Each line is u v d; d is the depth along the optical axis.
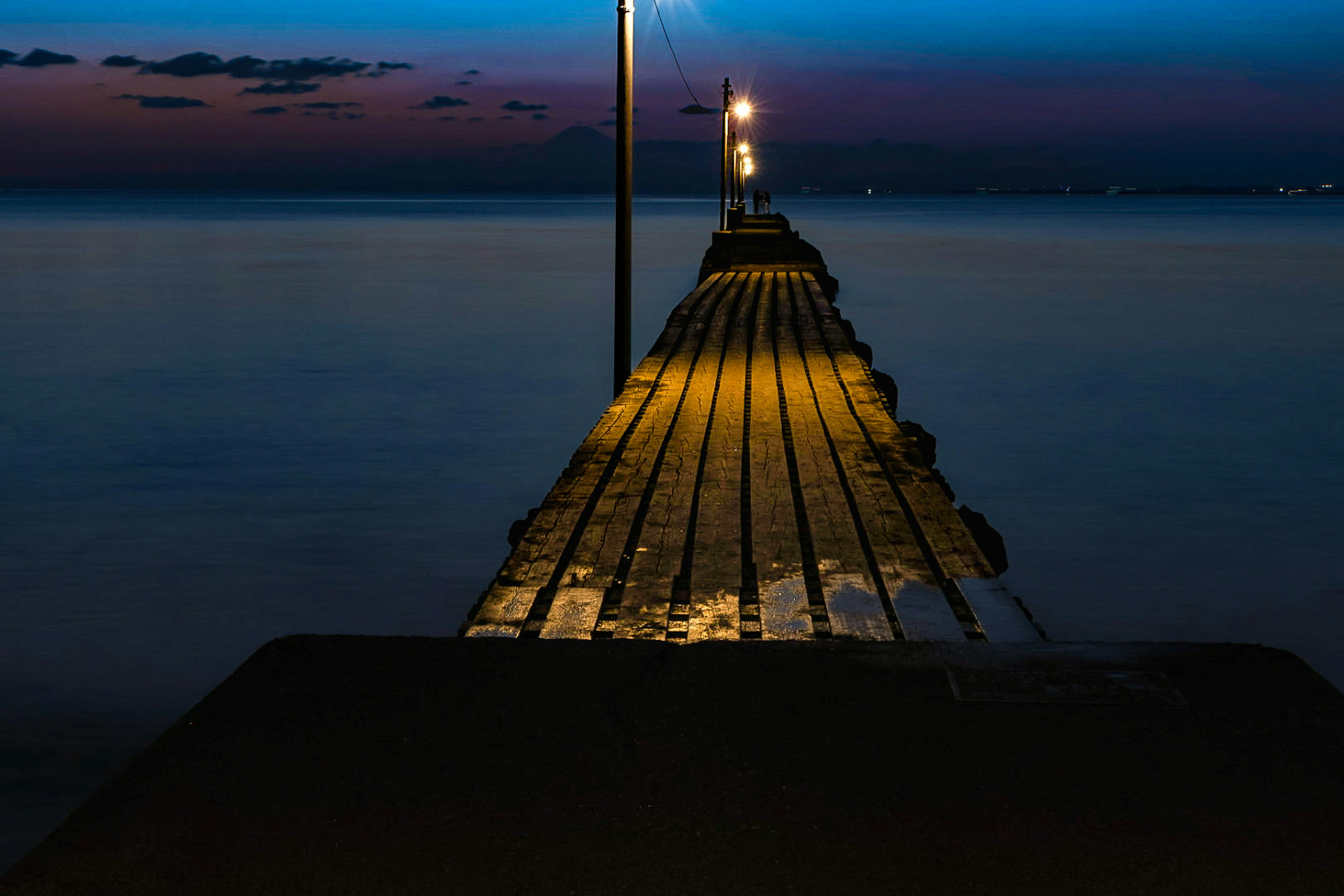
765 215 79.00
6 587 14.99
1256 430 26.17
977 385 32.19
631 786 4.11
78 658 12.42
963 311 50.47
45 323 45.91
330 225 160.12
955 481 21.41
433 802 3.99
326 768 4.22
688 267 73.44
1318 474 21.89
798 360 18.94
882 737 4.49
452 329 43.72
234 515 18.81
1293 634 13.40
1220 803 3.99
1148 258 86.56
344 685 4.93
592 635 6.23
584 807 3.96
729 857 3.67
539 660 5.23
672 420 13.30
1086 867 3.61
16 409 28.48
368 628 13.55
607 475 10.47
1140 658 5.24
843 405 14.47
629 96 14.89
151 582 15.24
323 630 13.48
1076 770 4.22
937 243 109.88
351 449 24.11
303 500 19.81
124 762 9.81
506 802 3.99
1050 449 24.16
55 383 32.31
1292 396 30.55
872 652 5.36
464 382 32.56
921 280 65.94
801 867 3.61
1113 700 4.81
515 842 3.75
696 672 5.12
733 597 6.90
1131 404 29.45
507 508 19.41
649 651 5.37
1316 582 15.32
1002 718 4.64
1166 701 4.79
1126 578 15.55
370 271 72.88
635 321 46.16
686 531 8.48
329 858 3.65
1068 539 17.50
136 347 39.25
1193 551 16.83
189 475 21.75
